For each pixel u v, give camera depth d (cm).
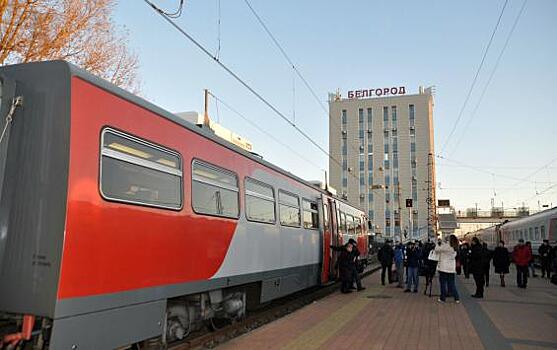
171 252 646
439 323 938
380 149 8588
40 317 469
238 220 876
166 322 675
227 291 887
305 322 937
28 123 508
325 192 1670
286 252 1142
